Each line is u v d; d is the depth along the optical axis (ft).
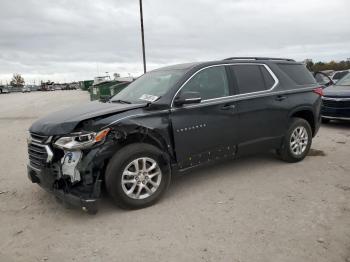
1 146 28.76
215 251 10.75
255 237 11.46
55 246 11.55
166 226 12.55
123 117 13.66
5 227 13.04
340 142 25.16
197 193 15.55
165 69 17.92
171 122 14.66
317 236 11.35
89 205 12.73
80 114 14.01
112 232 12.30
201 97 15.76
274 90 18.31
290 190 15.49
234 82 17.03
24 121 47.47
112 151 13.26
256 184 16.42
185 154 15.20
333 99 31.19
